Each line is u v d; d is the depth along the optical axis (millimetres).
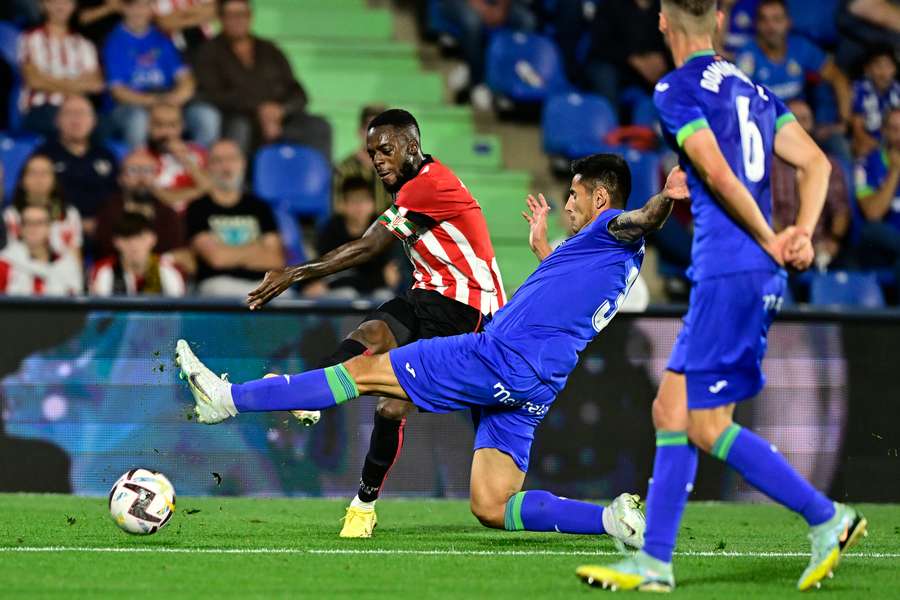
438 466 28922
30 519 22031
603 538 20422
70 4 41562
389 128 19484
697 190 14266
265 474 28438
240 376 28344
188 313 28406
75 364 28156
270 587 14227
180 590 13922
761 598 13773
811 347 29828
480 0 47188
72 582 14391
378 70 47438
